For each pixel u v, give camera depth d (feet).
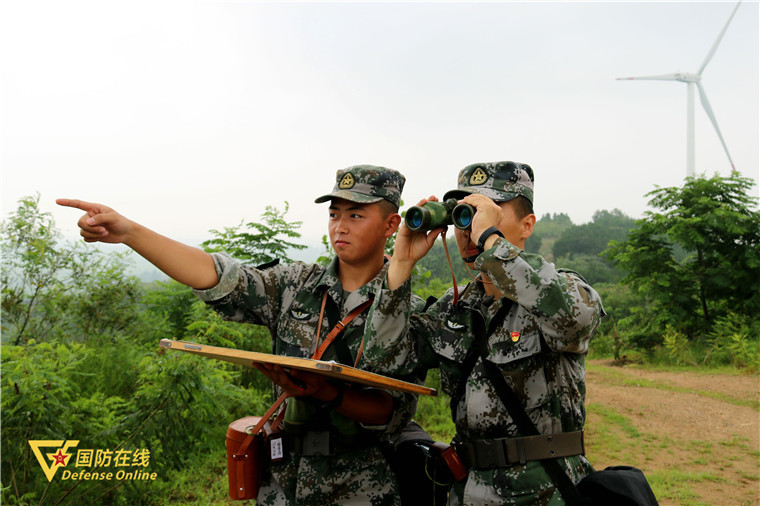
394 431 7.69
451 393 6.91
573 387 6.34
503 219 6.99
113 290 22.93
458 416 6.75
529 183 7.32
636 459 20.56
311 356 7.67
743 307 59.57
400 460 7.94
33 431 11.89
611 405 29.27
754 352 44.80
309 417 7.14
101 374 16.33
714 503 16.33
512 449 6.10
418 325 7.55
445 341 6.91
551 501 5.90
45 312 21.12
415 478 7.89
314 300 7.96
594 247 325.01
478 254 6.06
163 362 13.87
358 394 7.03
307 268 8.35
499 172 7.17
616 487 5.64
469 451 6.45
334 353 7.57
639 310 70.79
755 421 26.30
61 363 13.32
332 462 7.29
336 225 7.83
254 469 7.45
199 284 7.18
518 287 5.73
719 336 53.21
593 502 5.77
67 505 12.05
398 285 6.92
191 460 14.53
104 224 6.36
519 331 6.30
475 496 6.22
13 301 19.79
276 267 8.22
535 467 6.03
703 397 31.71
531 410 6.20
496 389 6.31
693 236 59.88
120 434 13.58
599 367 46.88
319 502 7.22
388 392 7.41
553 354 6.26
